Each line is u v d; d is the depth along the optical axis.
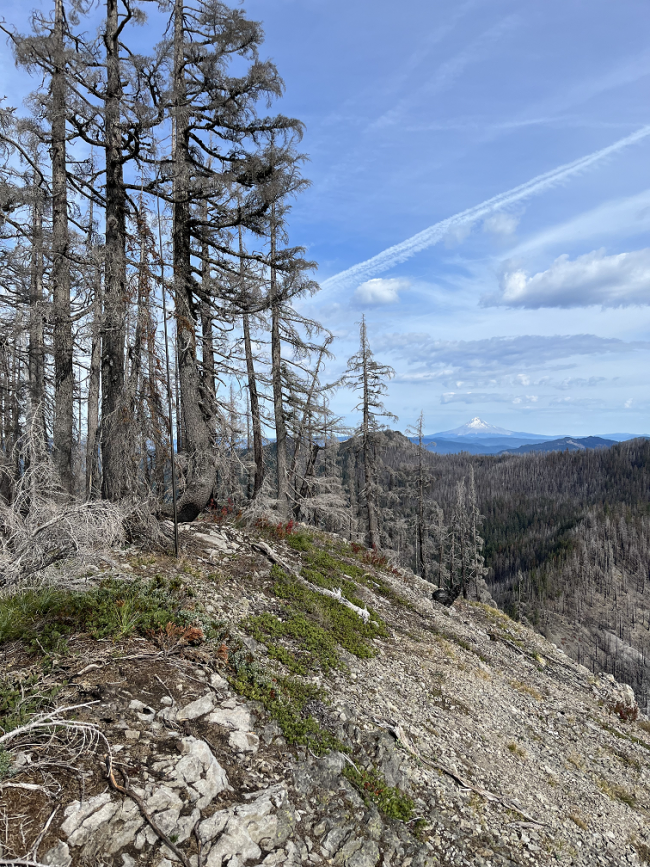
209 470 10.41
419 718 7.33
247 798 4.22
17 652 4.85
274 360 18.61
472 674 10.48
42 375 13.23
